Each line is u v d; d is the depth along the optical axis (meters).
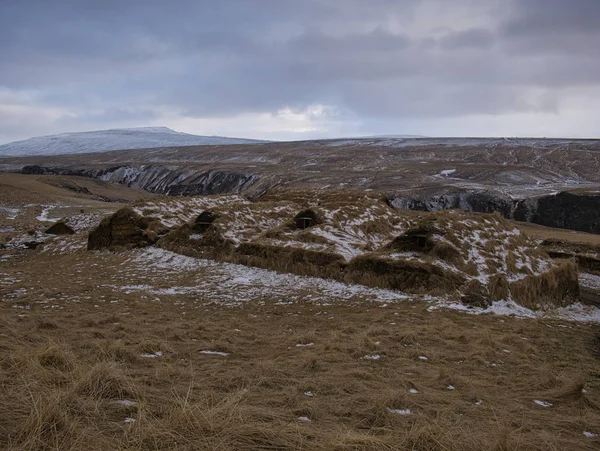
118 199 93.69
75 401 4.51
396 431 4.68
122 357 6.90
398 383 6.70
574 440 5.23
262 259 20.02
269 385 6.20
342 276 17.23
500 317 13.05
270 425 4.41
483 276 15.28
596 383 7.88
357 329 11.07
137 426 4.02
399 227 25.55
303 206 30.11
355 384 6.35
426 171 126.88
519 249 17.48
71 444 3.69
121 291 15.98
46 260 25.89
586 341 11.23
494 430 4.98
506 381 7.57
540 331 11.86
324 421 4.95
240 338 9.70
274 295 15.81
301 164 173.50
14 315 10.29
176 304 14.38
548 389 7.23
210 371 6.70
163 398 5.07
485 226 17.72
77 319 10.39
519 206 73.88
